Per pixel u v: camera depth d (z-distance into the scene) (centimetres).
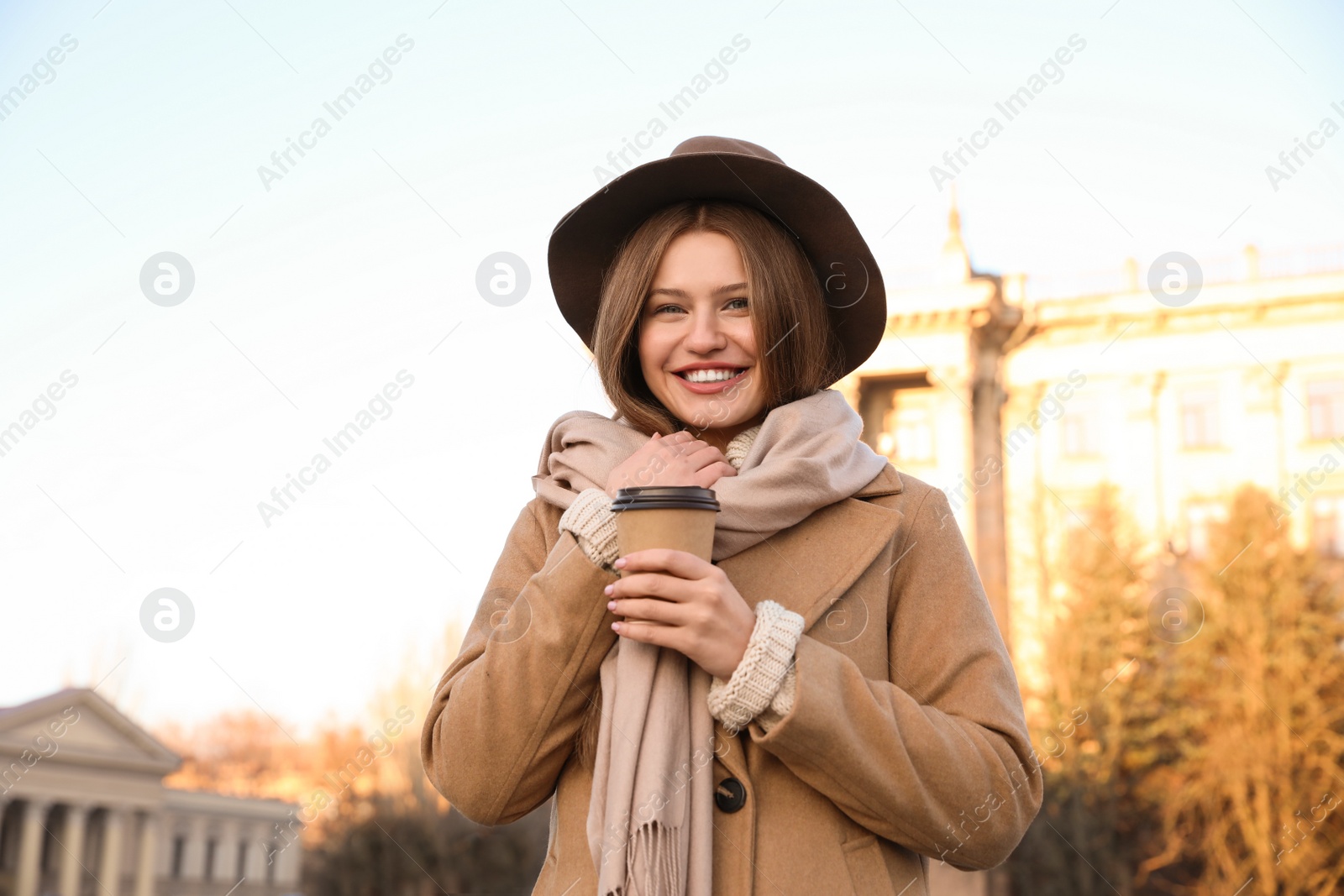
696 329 154
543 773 142
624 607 130
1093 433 2434
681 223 157
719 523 143
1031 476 2347
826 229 167
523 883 1897
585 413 165
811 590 146
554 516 160
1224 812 1962
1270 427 2377
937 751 132
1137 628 2086
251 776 1850
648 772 129
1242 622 2025
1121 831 1984
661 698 133
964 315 2370
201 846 1789
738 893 131
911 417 2394
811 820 136
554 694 138
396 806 1859
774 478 144
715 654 129
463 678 146
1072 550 2216
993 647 149
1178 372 2448
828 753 128
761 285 154
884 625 150
